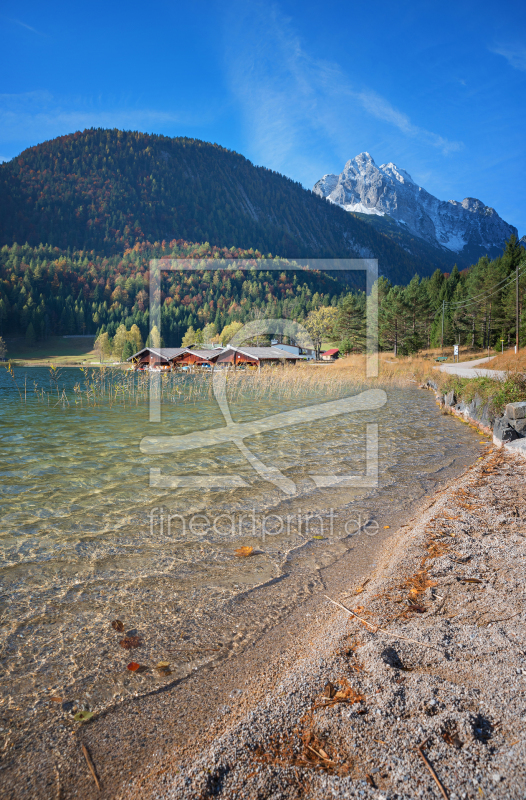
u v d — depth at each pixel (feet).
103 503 19.98
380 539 15.56
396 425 43.91
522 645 7.98
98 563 13.85
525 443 28.04
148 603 11.39
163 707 7.59
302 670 7.94
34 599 11.60
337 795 5.27
